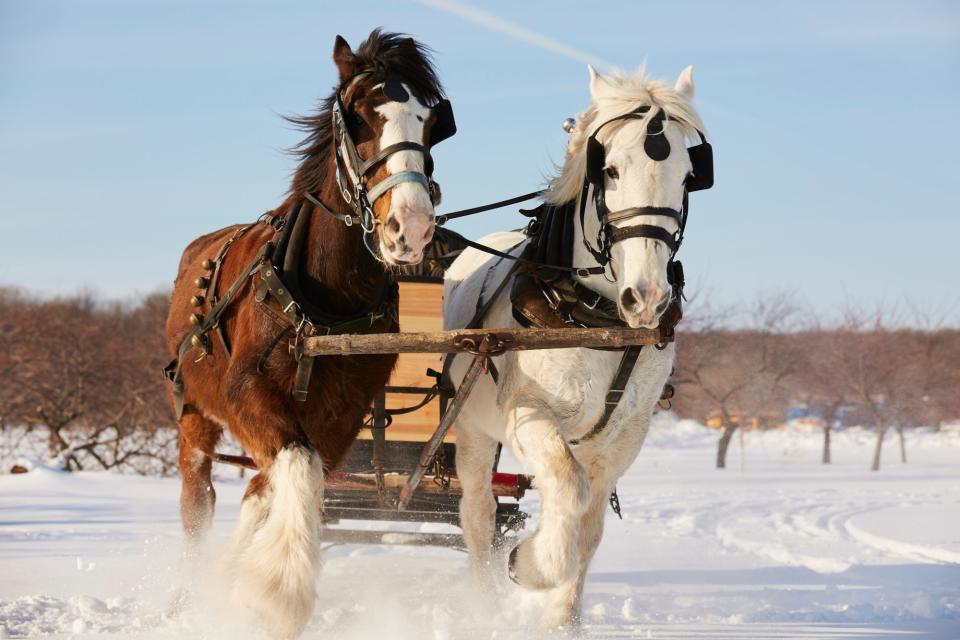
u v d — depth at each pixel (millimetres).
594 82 5234
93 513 14133
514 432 5203
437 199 5125
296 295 4809
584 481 5012
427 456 5508
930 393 41812
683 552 10758
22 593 7023
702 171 5035
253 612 4367
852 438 49281
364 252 4910
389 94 4609
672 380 37562
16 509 14703
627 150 4812
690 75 5418
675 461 37375
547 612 5551
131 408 27484
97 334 29125
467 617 6004
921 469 32562
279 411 4672
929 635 5684
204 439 6055
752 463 36562
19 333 28578
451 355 6023
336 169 4844
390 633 5430
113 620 5836
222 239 6141
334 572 8148
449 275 6754
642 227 4711
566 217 5480
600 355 5188
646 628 5840
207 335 5375
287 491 4441
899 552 10859
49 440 27844
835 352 39312
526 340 4863
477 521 6422
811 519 15086
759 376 39531
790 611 6496
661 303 4676
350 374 4910
